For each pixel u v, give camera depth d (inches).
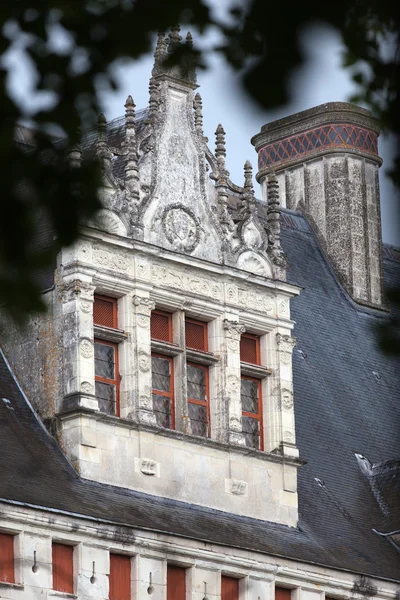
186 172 3435.0
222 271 3405.5
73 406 3036.4
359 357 4318.4
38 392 3112.7
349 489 3767.2
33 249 933.8
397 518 3764.8
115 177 3304.6
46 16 840.9
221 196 3499.0
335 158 4918.8
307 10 826.2
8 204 831.7
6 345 3191.4
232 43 845.2
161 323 3294.8
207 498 3235.7
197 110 3513.8
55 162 860.6
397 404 4254.4
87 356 3078.2
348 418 4018.2
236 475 3312.0
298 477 3641.7
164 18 851.4
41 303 874.1
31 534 2748.5
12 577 2709.2
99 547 2859.3
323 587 3331.7
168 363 3277.6
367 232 4842.5
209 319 3385.8
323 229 4842.5
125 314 3193.9
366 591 3422.7
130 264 3218.5
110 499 2999.5
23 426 3041.3
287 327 3535.9
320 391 4023.1
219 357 3366.1
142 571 2925.7
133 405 3139.8
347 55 882.1
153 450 3147.1
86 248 3127.5
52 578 2765.7
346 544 3526.1
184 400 3240.7
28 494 2810.0
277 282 3535.9
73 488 2950.3
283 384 3494.1
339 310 4505.4
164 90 3472.0
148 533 2947.8
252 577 3164.4
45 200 852.6
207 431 3324.3
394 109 850.1
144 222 3282.5
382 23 855.7
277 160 5044.3
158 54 3474.4
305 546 3373.5
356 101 938.7
